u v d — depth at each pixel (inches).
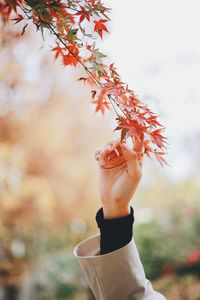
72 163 461.7
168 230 469.1
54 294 501.0
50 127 413.4
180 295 452.8
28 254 395.2
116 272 60.1
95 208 478.9
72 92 440.5
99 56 71.7
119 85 70.4
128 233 61.1
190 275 452.4
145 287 60.6
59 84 409.7
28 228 377.4
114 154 62.2
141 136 62.5
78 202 466.9
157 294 62.8
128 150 60.6
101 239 61.9
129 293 60.2
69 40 73.4
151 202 580.4
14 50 293.4
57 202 449.4
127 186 60.7
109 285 60.4
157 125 66.6
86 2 73.6
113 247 60.7
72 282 515.5
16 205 354.9
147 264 457.4
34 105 387.5
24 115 380.2
